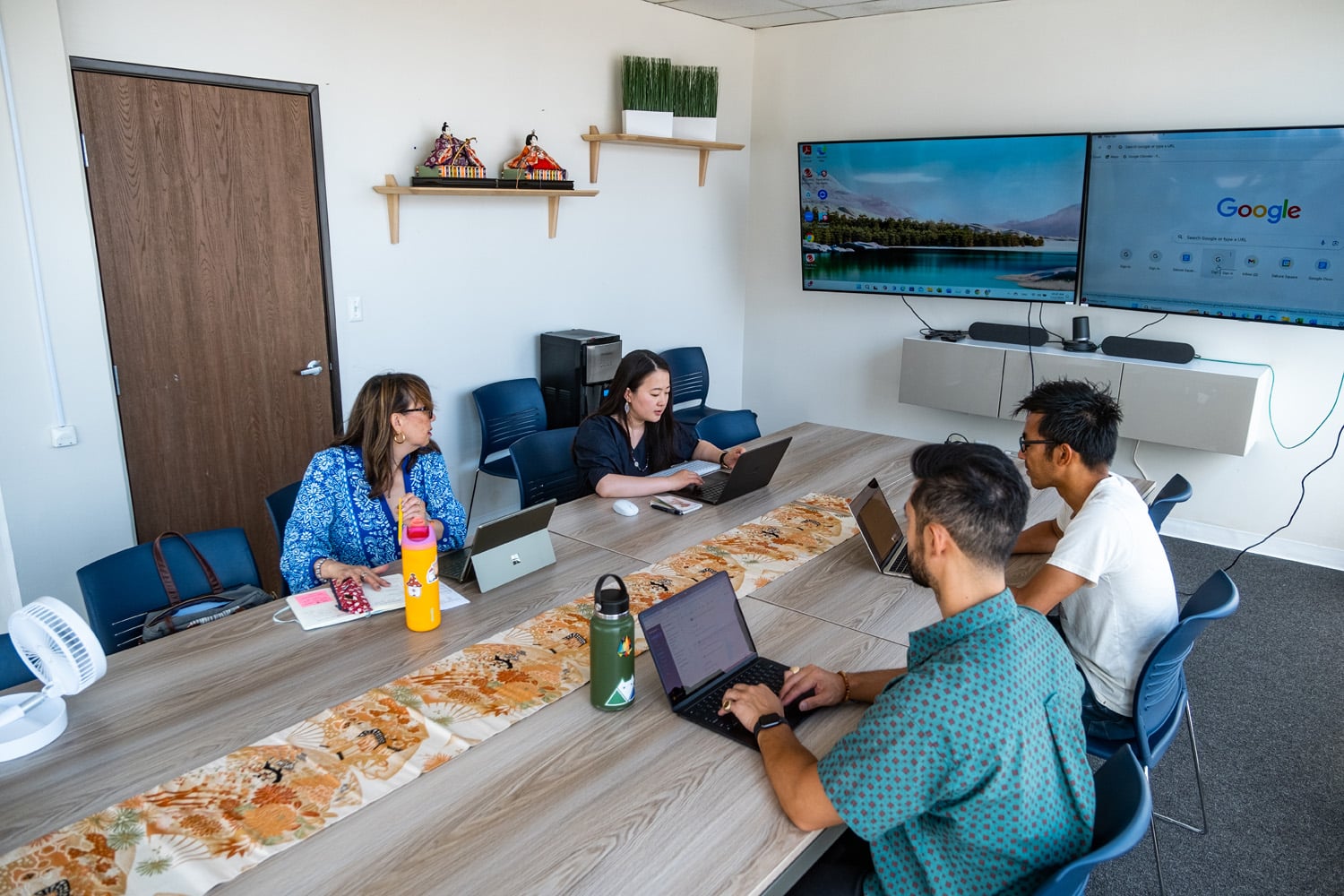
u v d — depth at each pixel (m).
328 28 3.52
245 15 3.28
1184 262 4.20
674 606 1.69
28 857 1.22
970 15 4.73
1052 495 3.03
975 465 1.27
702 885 1.20
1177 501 2.65
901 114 5.08
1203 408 4.09
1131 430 4.31
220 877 1.19
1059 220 4.48
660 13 4.88
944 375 4.85
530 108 4.34
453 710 1.59
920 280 5.04
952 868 1.26
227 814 1.32
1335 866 2.28
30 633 1.50
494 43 4.11
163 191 3.18
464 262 4.22
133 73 3.03
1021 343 4.71
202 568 2.19
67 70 2.85
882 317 5.35
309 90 3.50
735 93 5.49
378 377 2.31
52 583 3.07
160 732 1.51
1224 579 2.05
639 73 4.59
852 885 1.47
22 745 1.43
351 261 3.79
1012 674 1.21
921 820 1.28
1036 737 1.21
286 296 3.60
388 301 3.96
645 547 2.41
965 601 1.29
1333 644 3.46
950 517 1.26
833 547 2.46
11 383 2.86
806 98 5.40
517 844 1.27
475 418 4.45
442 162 3.81
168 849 1.24
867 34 5.09
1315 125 3.90
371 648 1.81
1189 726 2.37
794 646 1.88
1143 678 1.87
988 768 1.17
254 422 3.60
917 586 2.20
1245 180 3.94
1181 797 2.55
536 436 3.13
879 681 1.64
